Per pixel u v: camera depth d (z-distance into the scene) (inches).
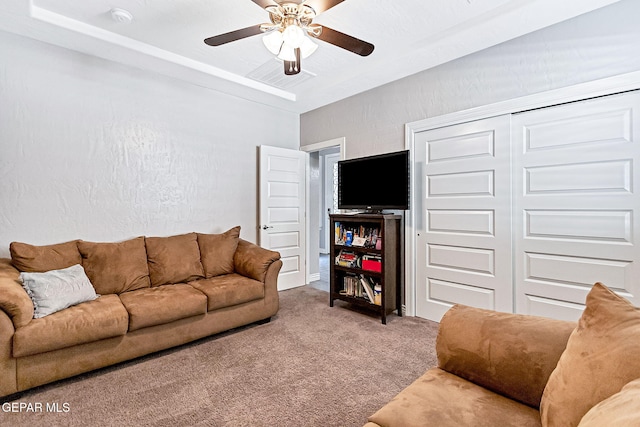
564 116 98.7
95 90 122.0
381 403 74.3
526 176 106.4
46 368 79.0
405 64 126.6
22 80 107.7
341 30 107.5
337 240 151.1
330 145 174.9
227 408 72.7
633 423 22.4
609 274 91.6
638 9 85.9
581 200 96.0
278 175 176.7
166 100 140.5
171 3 94.0
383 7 95.5
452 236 124.5
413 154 136.3
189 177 148.3
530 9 91.6
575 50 95.4
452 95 123.4
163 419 69.0
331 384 82.3
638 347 33.2
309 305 149.2
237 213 165.6
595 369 35.1
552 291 101.6
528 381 45.9
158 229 138.9
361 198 143.9
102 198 124.1
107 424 67.4
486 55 114.1
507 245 110.2
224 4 94.5
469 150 119.3
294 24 79.7
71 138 117.1
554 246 101.1
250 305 120.1
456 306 60.5
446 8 95.7
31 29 102.6
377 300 131.4
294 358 96.4
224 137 160.4
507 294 110.4
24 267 96.7
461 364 53.2
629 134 88.2
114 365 92.3
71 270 98.3
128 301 97.7
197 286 116.1
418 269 135.1
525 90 105.2
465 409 44.0
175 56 126.2
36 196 110.6
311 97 164.6
